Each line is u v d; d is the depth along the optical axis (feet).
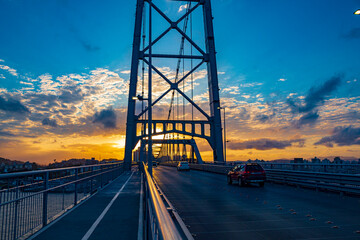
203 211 34.83
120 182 72.59
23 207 20.29
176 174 126.62
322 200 44.29
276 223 27.78
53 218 26.91
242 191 58.39
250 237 22.70
